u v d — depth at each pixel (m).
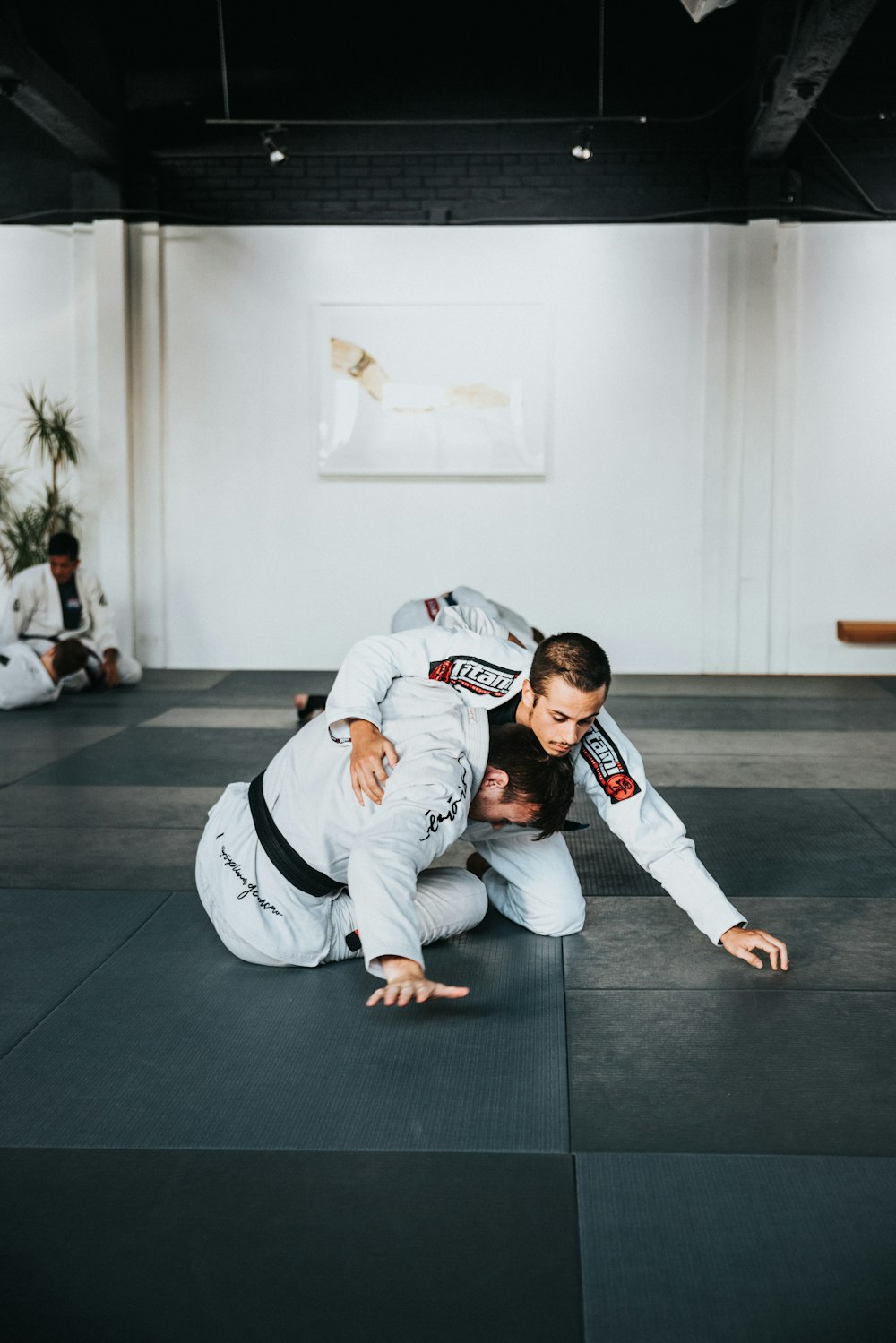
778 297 7.57
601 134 7.57
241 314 7.75
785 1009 2.36
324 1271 1.51
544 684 2.15
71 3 6.93
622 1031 2.26
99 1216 1.64
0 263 7.76
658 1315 1.43
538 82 7.50
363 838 2.06
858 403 7.61
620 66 7.46
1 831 3.75
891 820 3.93
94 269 7.66
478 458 7.72
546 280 7.64
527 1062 2.12
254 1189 1.71
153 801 4.16
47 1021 2.30
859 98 7.41
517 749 2.26
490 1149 1.82
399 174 7.65
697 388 7.63
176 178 7.74
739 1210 1.66
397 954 1.90
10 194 7.74
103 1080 2.06
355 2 7.46
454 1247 1.57
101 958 2.65
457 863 3.47
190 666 8.00
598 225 7.58
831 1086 2.04
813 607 7.75
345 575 7.87
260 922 2.47
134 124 7.66
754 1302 1.46
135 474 7.86
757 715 6.16
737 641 7.77
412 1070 2.09
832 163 7.49
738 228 7.50
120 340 7.66
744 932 2.44
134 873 3.30
